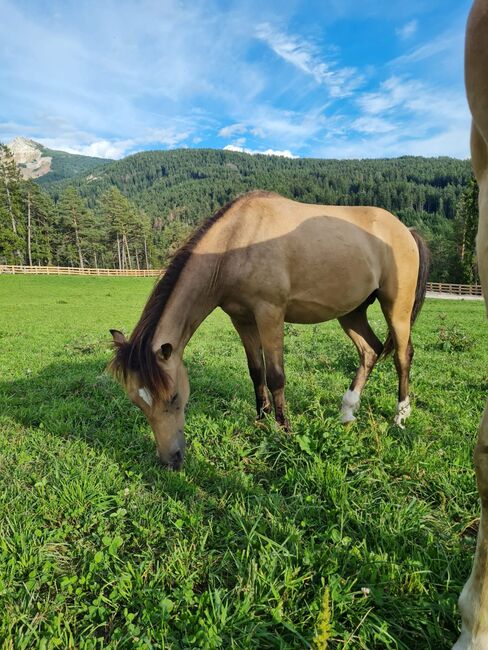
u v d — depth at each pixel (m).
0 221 51.56
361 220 3.92
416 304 4.26
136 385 2.89
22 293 29.20
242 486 2.83
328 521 2.38
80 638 1.71
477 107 1.17
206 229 3.46
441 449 3.38
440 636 1.64
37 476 3.03
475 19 1.13
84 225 64.25
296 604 1.83
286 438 3.35
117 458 3.36
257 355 3.92
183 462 3.11
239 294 3.52
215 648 1.59
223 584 2.00
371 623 1.68
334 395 4.86
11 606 1.86
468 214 41.97
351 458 3.06
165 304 3.13
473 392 5.14
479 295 40.09
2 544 2.21
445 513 2.56
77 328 12.96
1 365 6.95
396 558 2.04
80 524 2.51
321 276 3.57
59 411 4.41
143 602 1.84
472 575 1.36
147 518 2.49
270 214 3.50
